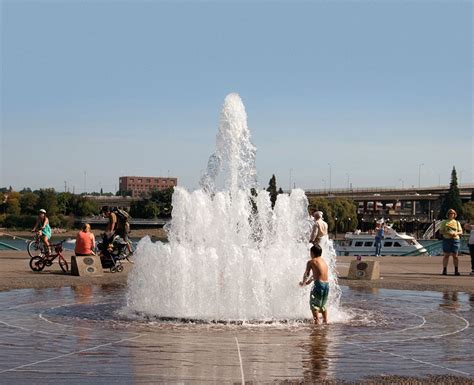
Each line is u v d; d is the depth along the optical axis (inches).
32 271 944.3
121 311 581.3
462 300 702.5
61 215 6215.6
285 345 433.7
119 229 1007.6
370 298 719.1
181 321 533.0
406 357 398.6
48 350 407.8
